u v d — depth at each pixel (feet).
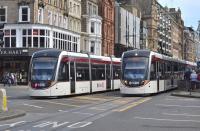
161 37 455.63
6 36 208.13
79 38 254.27
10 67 212.23
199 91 138.00
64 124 55.77
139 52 124.36
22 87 188.96
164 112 73.46
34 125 54.90
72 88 118.73
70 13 246.27
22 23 205.67
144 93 120.06
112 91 153.38
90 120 60.70
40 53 114.32
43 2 212.02
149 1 419.95
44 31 207.92
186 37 626.23
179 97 116.26
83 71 127.24
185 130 50.42
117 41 322.96
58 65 112.47
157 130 50.21
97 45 275.80
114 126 53.72
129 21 347.36
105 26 299.17
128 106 85.40
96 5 289.74
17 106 85.20
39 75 111.45
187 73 148.46
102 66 143.74
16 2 208.23
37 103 93.40
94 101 100.89
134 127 52.80
